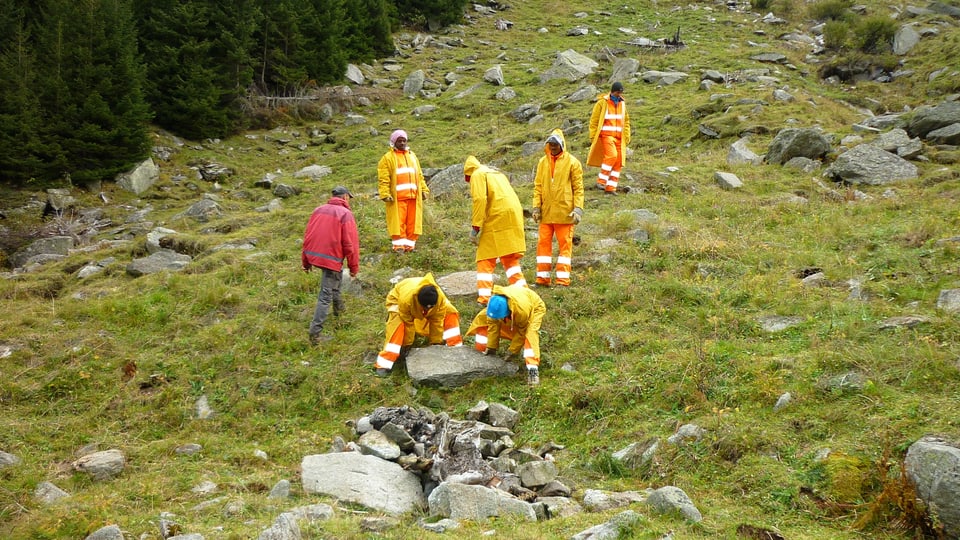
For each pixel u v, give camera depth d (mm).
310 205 13297
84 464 5730
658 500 4492
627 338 7105
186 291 8969
